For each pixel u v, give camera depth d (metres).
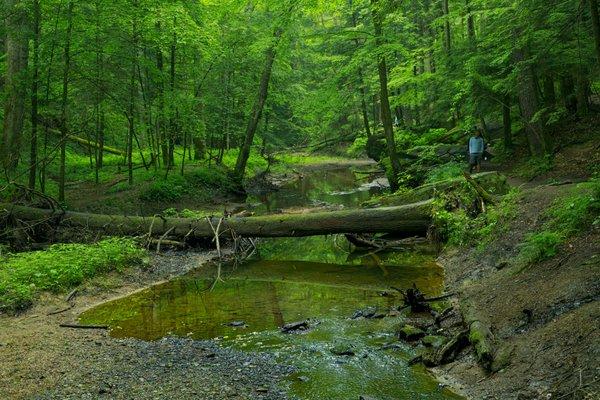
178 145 32.72
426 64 29.77
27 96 15.59
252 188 28.12
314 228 13.10
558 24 10.95
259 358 6.69
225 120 24.94
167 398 5.46
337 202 21.61
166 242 13.56
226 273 11.90
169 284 10.97
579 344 5.07
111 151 28.25
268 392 5.63
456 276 9.81
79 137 25.55
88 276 10.45
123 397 5.49
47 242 13.21
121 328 8.09
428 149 20.30
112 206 17.23
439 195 12.93
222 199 22.38
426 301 8.57
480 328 6.30
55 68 15.20
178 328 8.07
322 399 5.44
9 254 11.20
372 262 12.45
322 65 33.72
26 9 13.93
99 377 6.05
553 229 8.41
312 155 48.75
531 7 9.91
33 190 13.70
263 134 33.12
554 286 6.48
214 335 7.71
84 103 18.16
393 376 5.98
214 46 20.61
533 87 16.42
